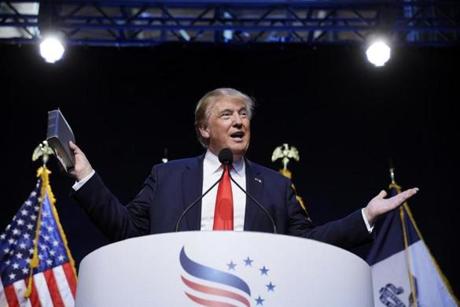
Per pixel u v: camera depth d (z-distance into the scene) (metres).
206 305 1.80
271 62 6.86
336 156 6.48
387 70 6.81
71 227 5.95
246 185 2.78
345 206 6.28
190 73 6.81
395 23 6.89
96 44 7.01
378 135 6.57
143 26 6.91
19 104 6.53
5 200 6.14
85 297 1.97
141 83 6.73
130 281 1.88
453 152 6.50
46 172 5.78
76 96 6.61
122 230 2.60
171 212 2.65
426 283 5.62
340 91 6.75
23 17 6.81
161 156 6.47
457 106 6.66
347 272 1.97
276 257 1.86
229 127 2.90
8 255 5.39
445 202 6.27
